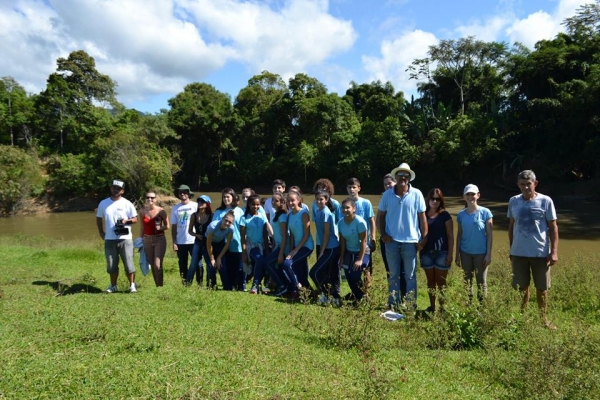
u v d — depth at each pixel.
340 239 7.12
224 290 7.34
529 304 6.19
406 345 4.76
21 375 3.05
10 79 53.78
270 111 50.03
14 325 4.27
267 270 7.57
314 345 4.48
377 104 46.56
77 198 39.91
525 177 6.00
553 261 5.93
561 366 3.69
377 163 43.66
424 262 6.68
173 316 4.91
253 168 49.59
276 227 7.59
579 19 37.25
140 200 39.06
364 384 3.39
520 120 38.41
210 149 51.09
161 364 3.38
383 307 6.00
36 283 7.88
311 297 7.10
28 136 45.97
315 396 3.09
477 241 6.51
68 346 3.73
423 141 43.16
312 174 48.16
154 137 45.75
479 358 4.50
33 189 38.78
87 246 15.12
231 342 4.09
